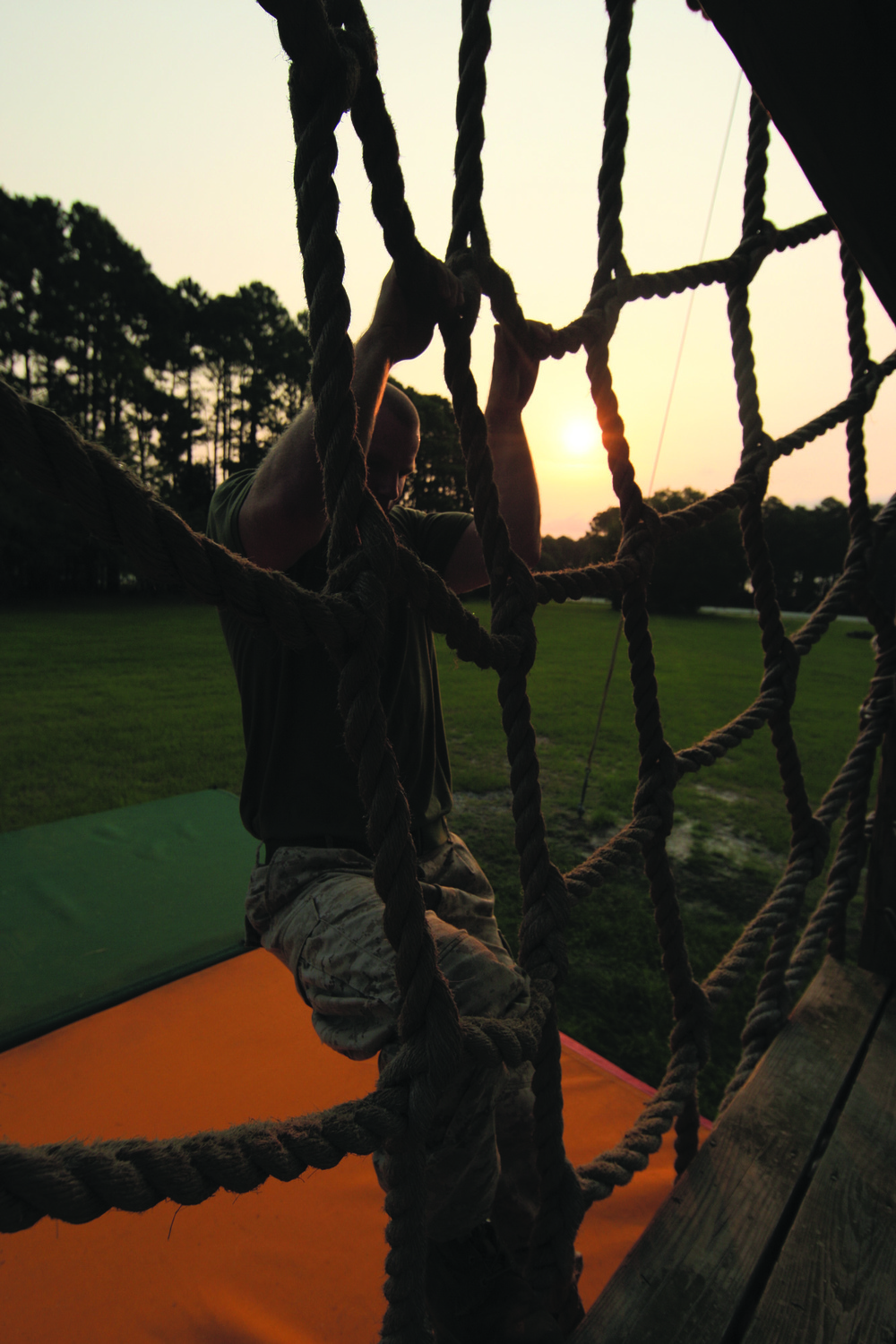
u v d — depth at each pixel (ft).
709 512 5.25
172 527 2.15
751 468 5.98
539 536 5.23
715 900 13.80
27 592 101.96
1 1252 5.48
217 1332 4.95
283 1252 5.55
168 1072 7.20
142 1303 5.15
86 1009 8.00
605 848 4.28
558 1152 3.62
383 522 2.62
